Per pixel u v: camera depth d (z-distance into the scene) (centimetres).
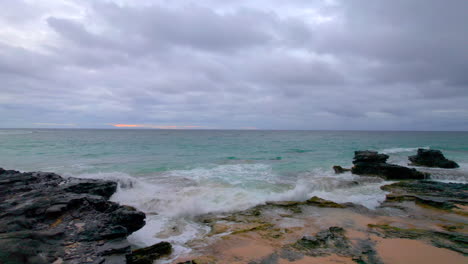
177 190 1526
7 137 6247
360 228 970
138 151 3612
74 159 2680
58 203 875
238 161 2852
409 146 5200
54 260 586
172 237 920
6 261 506
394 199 1399
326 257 735
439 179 2022
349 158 3169
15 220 716
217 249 804
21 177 1284
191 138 7744
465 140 7644
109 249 663
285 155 3456
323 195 1505
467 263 693
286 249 792
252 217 1123
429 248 786
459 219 1074
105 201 965
